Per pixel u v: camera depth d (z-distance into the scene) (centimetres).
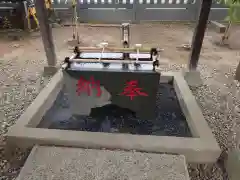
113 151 206
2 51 525
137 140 213
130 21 790
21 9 672
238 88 353
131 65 246
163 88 352
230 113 289
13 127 232
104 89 250
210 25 762
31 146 224
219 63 457
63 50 535
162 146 206
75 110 274
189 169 209
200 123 239
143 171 187
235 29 717
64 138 216
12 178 198
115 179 180
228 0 510
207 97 326
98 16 785
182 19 790
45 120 272
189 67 370
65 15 781
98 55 266
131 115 277
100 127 262
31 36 646
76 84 249
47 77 386
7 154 223
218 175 205
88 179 180
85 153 203
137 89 246
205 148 204
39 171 186
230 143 236
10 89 347
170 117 282
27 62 457
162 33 684
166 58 490
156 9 771
